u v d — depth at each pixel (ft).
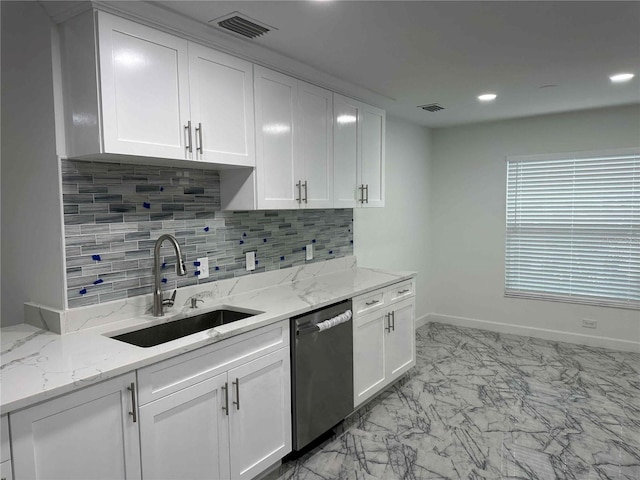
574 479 7.47
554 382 11.51
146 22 6.16
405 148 15.43
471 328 16.58
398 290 11.12
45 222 6.48
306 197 9.34
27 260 6.88
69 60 6.03
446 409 10.08
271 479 7.50
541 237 15.17
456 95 11.54
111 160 6.62
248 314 7.72
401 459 8.10
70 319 6.35
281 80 8.58
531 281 15.46
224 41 7.21
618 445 8.49
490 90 11.07
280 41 7.59
